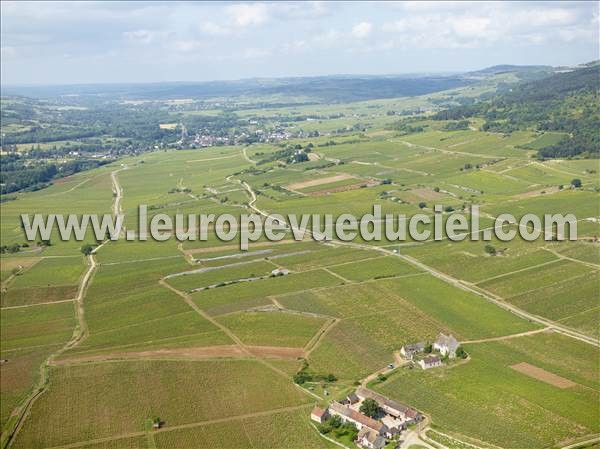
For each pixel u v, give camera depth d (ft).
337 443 519.60
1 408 608.19
